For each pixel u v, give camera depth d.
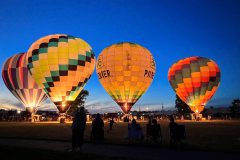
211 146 14.81
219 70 49.72
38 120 65.75
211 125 35.38
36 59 39.44
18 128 30.98
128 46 43.81
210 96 49.31
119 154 12.60
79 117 13.62
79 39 41.81
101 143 16.64
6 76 50.34
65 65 39.00
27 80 49.56
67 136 20.84
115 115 68.12
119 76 42.62
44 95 51.97
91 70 41.75
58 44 39.47
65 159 11.02
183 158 11.58
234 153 12.74
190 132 23.61
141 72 43.12
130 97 43.75
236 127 30.73
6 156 11.54
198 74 48.09
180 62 50.56
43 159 10.98
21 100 51.28
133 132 16.73
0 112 88.31
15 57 50.53
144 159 11.27
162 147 14.84
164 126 34.84
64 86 39.59
